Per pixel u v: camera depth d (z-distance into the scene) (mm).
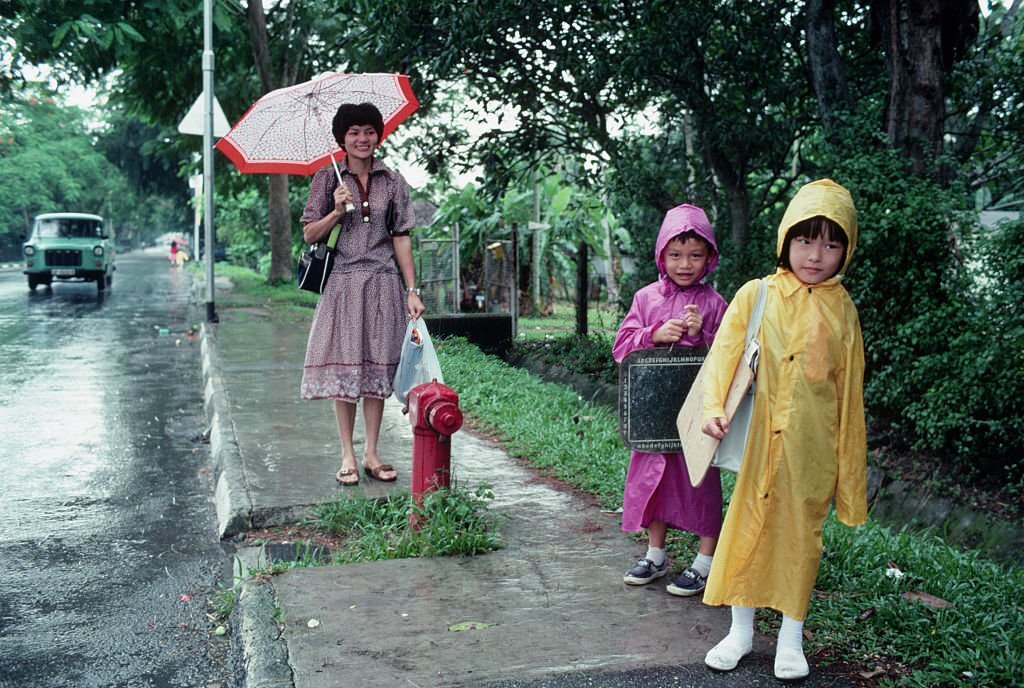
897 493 6617
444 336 12453
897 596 3436
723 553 2887
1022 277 6012
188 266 42844
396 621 3238
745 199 11305
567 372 10891
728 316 2949
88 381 9773
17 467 6238
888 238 6859
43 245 23219
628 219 12953
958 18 7418
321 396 4801
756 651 3021
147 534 4852
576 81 10023
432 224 19562
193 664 3332
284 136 4973
